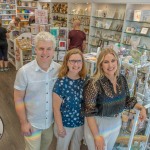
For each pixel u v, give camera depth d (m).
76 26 4.87
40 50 1.46
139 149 2.18
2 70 5.85
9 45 6.48
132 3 4.96
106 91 1.62
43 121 1.73
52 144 2.73
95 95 1.61
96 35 6.67
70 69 1.62
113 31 6.08
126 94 1.81
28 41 5.67
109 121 1.75
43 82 1.58
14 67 6.20
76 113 1.78
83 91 1.69
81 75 1.72
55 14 9.13
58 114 1.73
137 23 5.29
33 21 6.68
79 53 1.64
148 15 4.86
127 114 2.14
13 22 6.66
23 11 10.80
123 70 2.32
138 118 1.90
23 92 1.58
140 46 5.06
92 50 6.71
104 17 6.21
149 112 2.20
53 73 1.65
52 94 1.67
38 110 1.66
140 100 2.13
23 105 1.64
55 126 1.89
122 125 2.11
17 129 3.05
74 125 1.84
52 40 1.48
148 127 2.20
